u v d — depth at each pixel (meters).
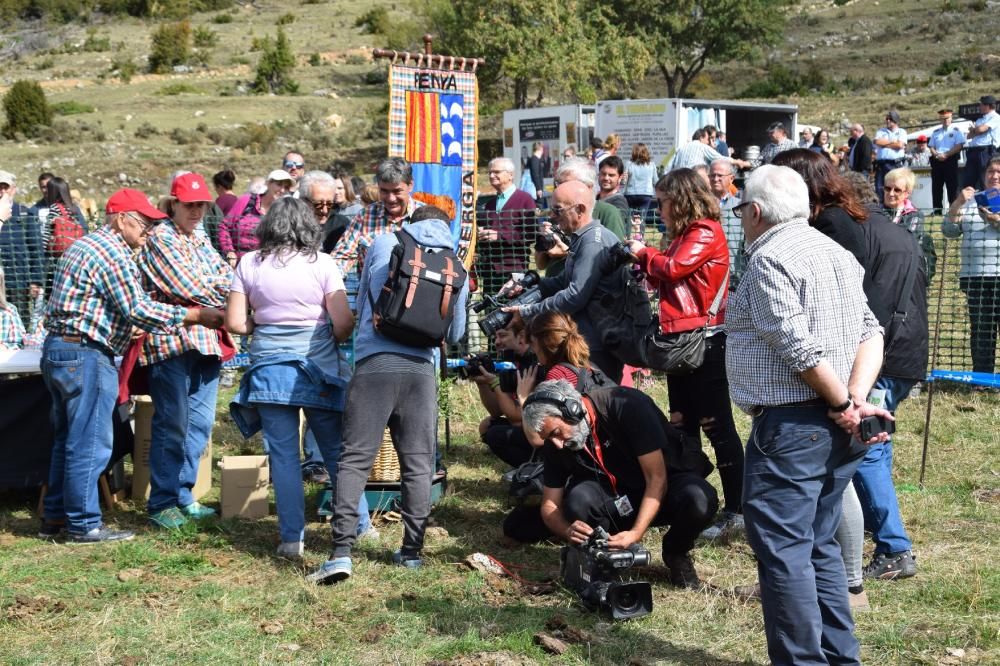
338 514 4.95
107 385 5.52
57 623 4.50
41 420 6.18
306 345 5.23
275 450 5.29
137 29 77.06
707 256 5.16
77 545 5.55
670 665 4.09
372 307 5.04
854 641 3.83
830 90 44.69
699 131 13.30
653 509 4.54
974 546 5.34
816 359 3.42
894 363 5.03
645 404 4.64
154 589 4.91
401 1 82.50
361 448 4.99
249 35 71.06
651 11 40.41
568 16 35.94
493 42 34.78
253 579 5.04
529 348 5.96
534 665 4.07
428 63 7.52
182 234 5.76
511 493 5.49
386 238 5.16
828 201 4.48
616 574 4.60
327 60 60.88
